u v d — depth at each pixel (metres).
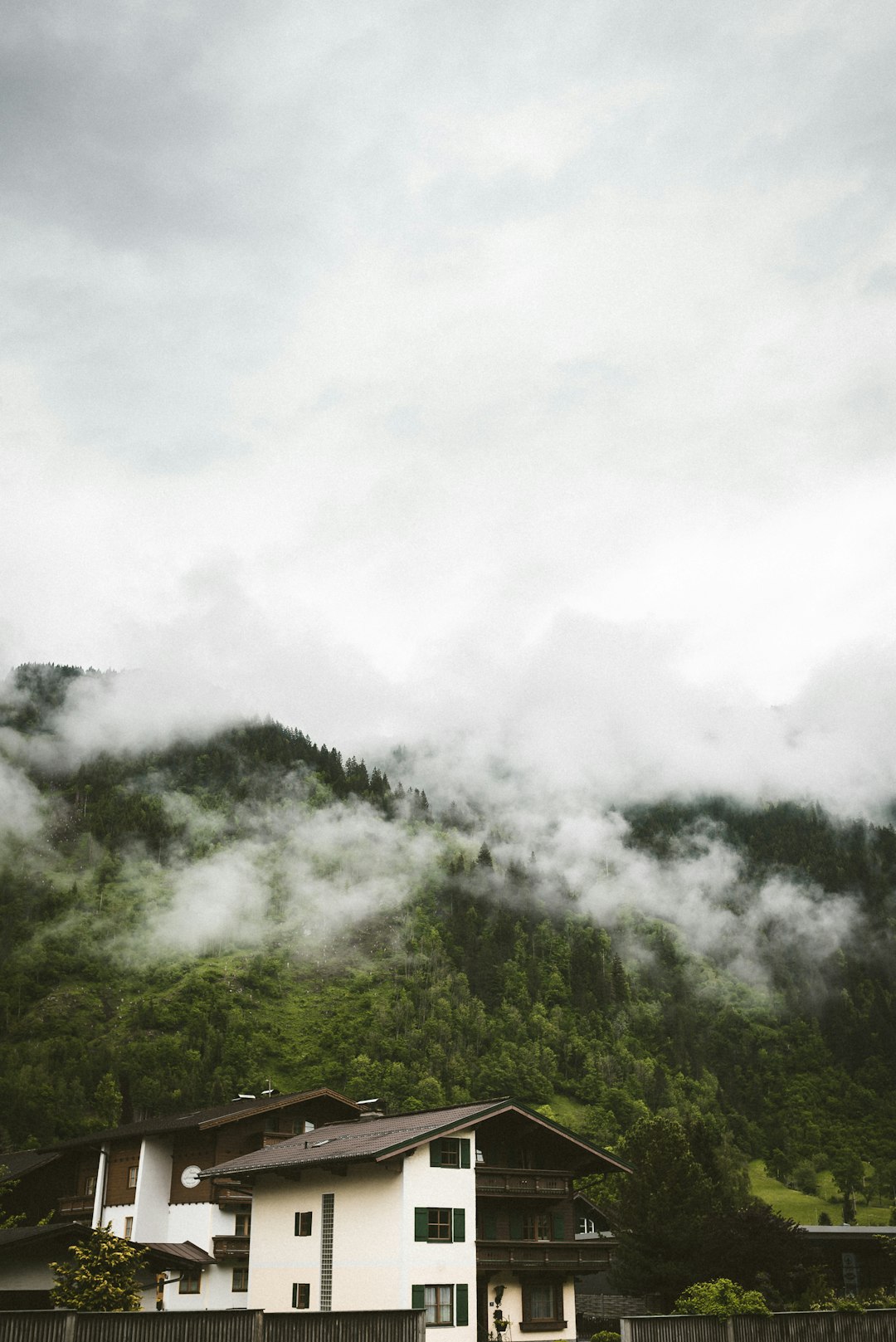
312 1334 37.50
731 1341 42.38
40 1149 81.50
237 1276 67.06
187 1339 35.88
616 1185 88.00
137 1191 71.19
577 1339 70.62
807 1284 65.06
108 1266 48.47
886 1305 51.53
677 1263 74.94
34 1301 55.09
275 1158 59.22
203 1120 70.19
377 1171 53.81
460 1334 52.09
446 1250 52.88
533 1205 59.59
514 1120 60.12
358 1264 53.16
